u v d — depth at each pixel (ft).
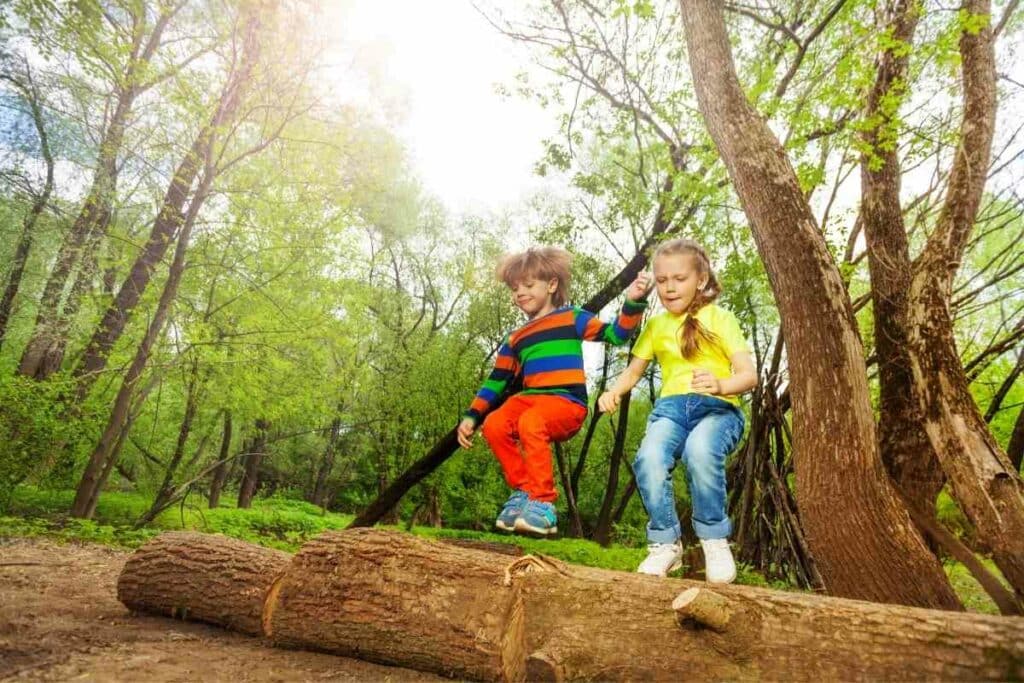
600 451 59.41
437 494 46.65
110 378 35.40
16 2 29.30
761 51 27.63
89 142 34.50
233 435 52.75
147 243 33.01
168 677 8.71
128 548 22.04
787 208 12.45
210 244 32.53
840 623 6.99
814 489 11.69
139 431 41.42
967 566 11.77
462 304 50.67
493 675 8.84
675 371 9.57
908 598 11.02
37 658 9.21
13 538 21.80
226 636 11.44
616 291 28.09
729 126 13.23
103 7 31.22
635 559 27.73
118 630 11.38
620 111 32.35
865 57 19.12
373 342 52.60
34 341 35.19
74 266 33.24
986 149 15.02
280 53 29.71
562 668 7.79
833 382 11.68
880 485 11.43
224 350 32.71
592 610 8.20
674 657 7.50
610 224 34.40
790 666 6.97
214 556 12.38
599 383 46.93
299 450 64.90
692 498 8.75
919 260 15.15
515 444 10.77
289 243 32.99
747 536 26.20
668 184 30.76
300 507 62.03
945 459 13.67
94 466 28.27
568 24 29.58
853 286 32.24
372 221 43.39
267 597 11.26
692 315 9.59
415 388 44.32
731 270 27.89
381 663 9.91
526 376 11.03
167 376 32.24
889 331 18.69
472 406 12.12
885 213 19.13
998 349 24.41
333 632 10.07
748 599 7.49
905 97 18.53
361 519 24.63
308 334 35.35
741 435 9.29
